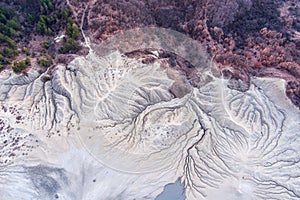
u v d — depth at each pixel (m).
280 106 35.47
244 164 32.47
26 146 32.31
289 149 33.00
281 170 31.98
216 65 38.59
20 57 38.69
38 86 36.22
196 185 31.39
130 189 30.81
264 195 30.86
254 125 34.41
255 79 37.38
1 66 36.91
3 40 39.28
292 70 37.88
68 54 38.62
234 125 34.44
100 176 31.23
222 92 36.47
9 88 36.09
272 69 38.34
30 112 34.56
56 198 30.06
